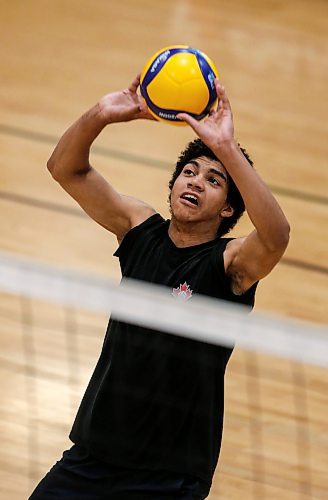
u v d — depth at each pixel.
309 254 15.89
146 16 24.95
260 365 13.09
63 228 15.84
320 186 18.08
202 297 7.85
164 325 7.59
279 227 7.56
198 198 7.95
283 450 11.59
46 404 11.86
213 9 26.22
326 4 27.83
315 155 19.16
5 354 12.73
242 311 7.88
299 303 14.69
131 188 17.09
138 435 7.91
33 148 18.02
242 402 12.36
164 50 8.13
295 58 23.95
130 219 8.47
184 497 7.91
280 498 10.70
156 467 7.93
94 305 7.69
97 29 23.70
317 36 25.61
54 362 12.69
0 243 15.20
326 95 22.05
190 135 19.27
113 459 7.96
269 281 15.09
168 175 17.70
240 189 7.59
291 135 19.81
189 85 7.88
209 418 7.88
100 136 18.58
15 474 10.67
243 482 10.90
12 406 11.75
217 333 7.55
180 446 7.91
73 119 19.33
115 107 8.05
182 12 25.67
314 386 12.80
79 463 8.16
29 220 15.91
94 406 8.01
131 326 7.88
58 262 14.97
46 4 24.59
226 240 7.95
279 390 12.66
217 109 7.83
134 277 8.12
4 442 11.16
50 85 20.50
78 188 8.47
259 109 20.78
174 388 7.86
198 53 8.09
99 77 21.28
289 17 26.55
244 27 25.41
